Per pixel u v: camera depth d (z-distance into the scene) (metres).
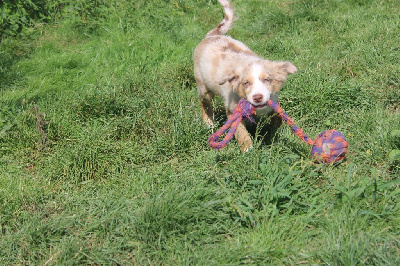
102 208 3.89
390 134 4.47
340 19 8.01
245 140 4.61
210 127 5.04
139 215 3.64
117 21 8.14
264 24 8.35
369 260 3.03
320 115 5.16
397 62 6.17
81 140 4.79
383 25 7.29
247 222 3.54
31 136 5.00
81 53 7.25
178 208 3.57
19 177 4.50
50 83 6.37
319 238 3.37
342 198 3.58
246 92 4.39
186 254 3.29
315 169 3.88
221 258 3.20
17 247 3.51
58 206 4.05
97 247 3.47
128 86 6.00
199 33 8.12
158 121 5.13
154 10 8.53
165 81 6.26
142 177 4.29
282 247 3.29
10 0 8.14
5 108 5.47
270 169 3.85
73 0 8.59
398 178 3.89
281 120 4.89
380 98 5.41
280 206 3.64
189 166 4.48
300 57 6.73
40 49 7.39
